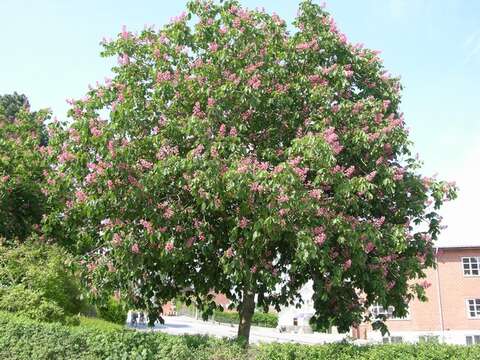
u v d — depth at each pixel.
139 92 11.31
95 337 9.64
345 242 10.31
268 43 11.88
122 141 10.36
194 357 8.69
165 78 10.94
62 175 11.16
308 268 11.41
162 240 10.01
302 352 8.90
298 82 11.56
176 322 50.44
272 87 11.39
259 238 10.05
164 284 11.92
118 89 11.45
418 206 11.69
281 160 10.70
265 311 12.06
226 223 10.85
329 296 11.45
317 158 9.67
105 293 10.98
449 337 34.72
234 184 9.10
